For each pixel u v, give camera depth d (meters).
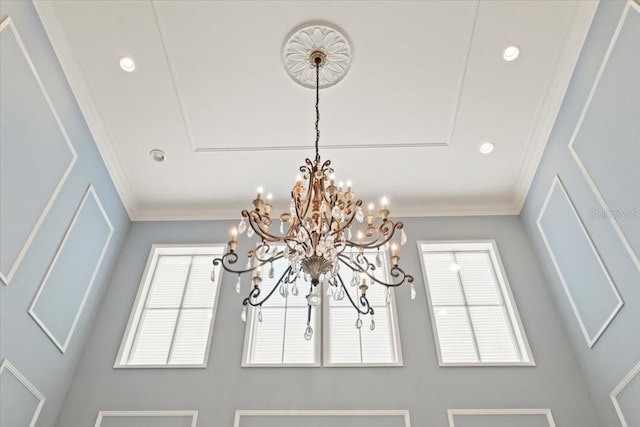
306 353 4.09
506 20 3.51
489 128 4.29
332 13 3.47
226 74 3.86
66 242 3.74
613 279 3.36
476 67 3.81
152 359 4.08
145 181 4.77
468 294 4.46
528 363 3.84
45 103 3.43
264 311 4.36
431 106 4.10
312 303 2.43
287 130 4.29
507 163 4.61
